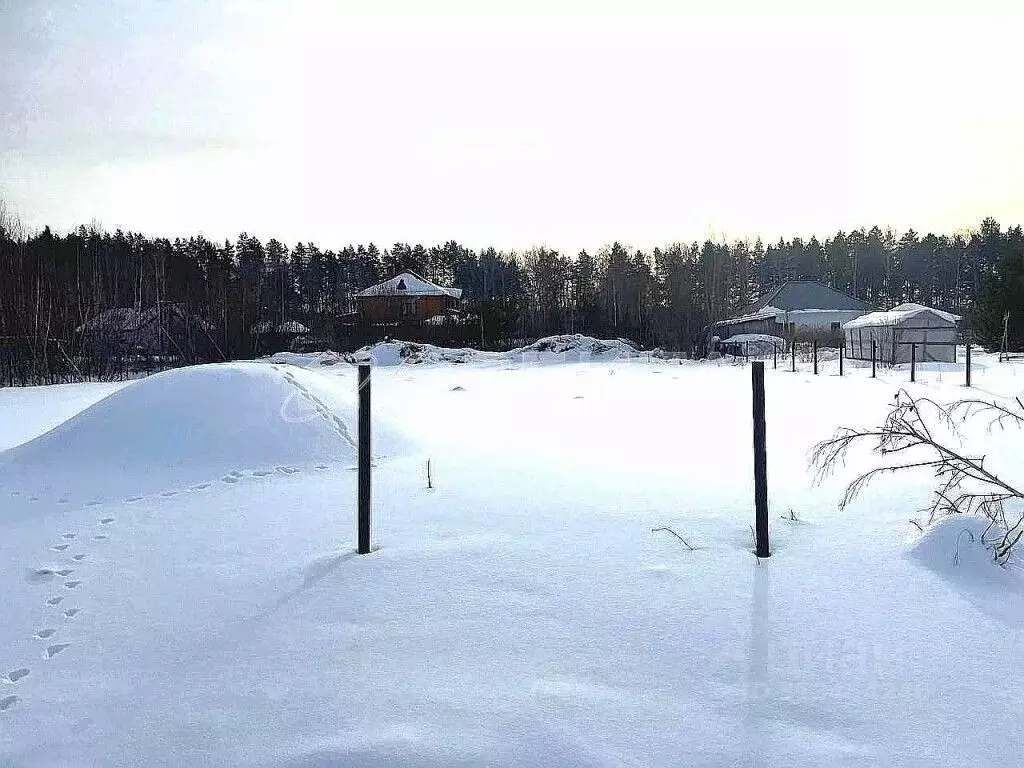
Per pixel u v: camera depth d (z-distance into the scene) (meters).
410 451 7.53
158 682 2.84
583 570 3.84
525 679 2.74
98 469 6.64
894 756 2.23
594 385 18.30
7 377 25.17
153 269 43.06
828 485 5.63
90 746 2.45
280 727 2.49
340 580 3.83
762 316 46.59
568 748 2.30
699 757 2.25
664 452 7.43
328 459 6.93
